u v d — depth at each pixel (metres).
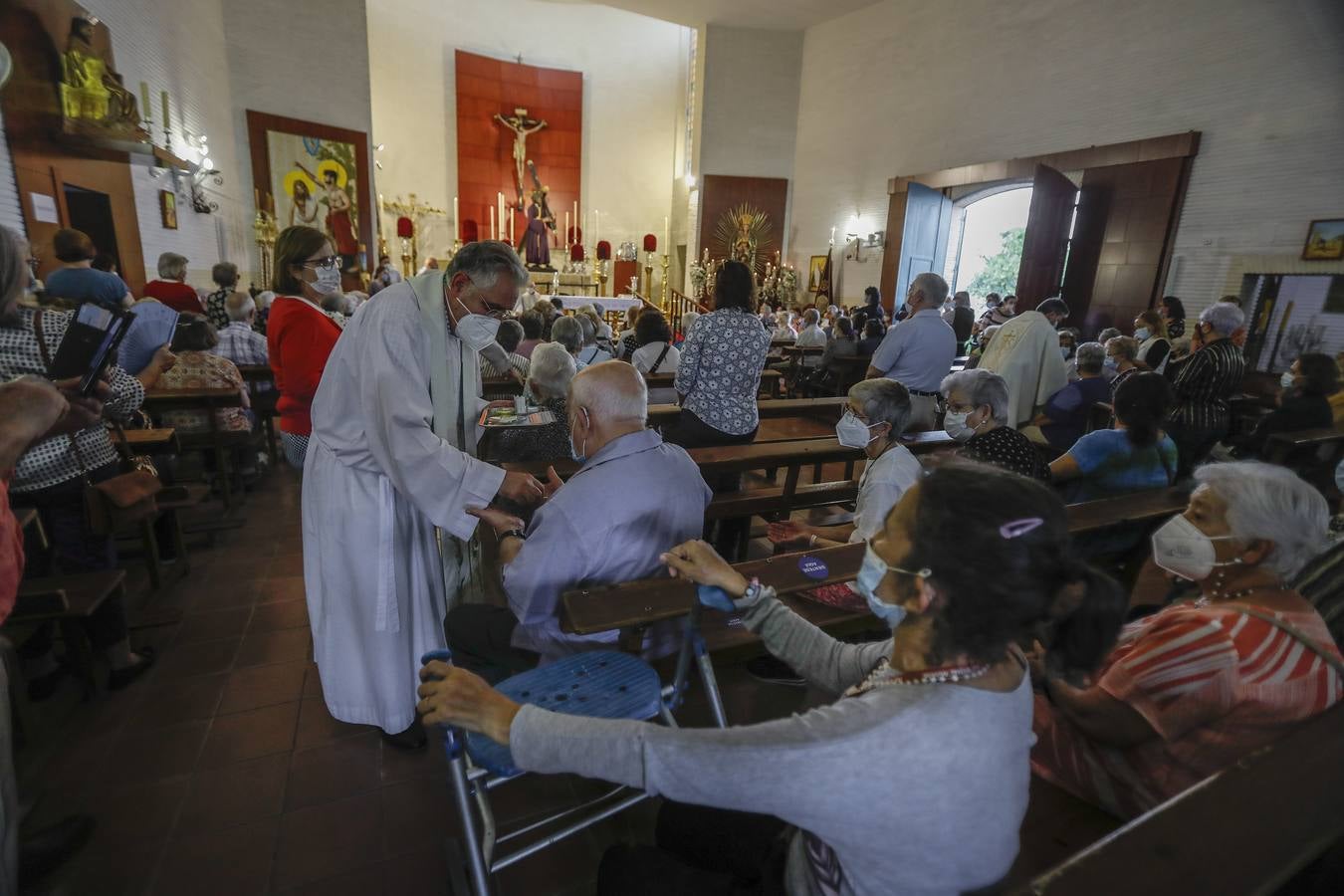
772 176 13.91
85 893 1.54
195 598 2.93
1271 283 7.10
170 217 7.33
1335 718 0.98
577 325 4.22
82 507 2.35
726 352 3.31
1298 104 6.86
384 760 2.00
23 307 1.83
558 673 1.33
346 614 1.97
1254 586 1.23
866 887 0.81
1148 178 8.13
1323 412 4.12
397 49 14.13
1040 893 0.69
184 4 8.00
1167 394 2.52
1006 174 9.90
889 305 11.81
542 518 1.53
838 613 1.67
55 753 1.98
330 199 10.83
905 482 1.96
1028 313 4.54
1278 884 0.70
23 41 4.51
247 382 4.56
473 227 14.46
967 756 0.73
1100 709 1.24
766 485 4.76
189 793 1.84
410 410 1.74
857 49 12.34
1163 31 7.96
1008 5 9.74
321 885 1.59
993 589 0.72
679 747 0.79
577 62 15.98
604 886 1.11
